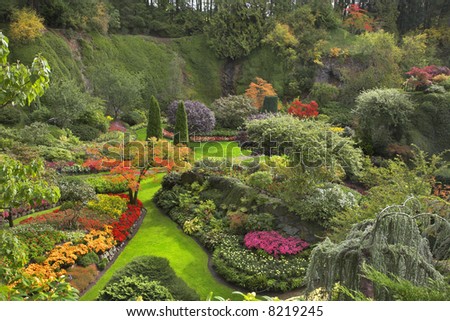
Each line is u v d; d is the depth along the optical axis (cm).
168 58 3903
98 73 3033
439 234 579
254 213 1222
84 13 3447
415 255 485
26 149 1430
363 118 2172
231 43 4003
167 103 3616
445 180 1800
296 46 3897
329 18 4094
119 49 3666
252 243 1084
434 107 2278
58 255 954
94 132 2508
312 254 567
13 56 2762
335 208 1128
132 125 3117
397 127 2227
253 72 3944
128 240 1219
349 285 531
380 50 3359
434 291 400
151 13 4331
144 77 3638
